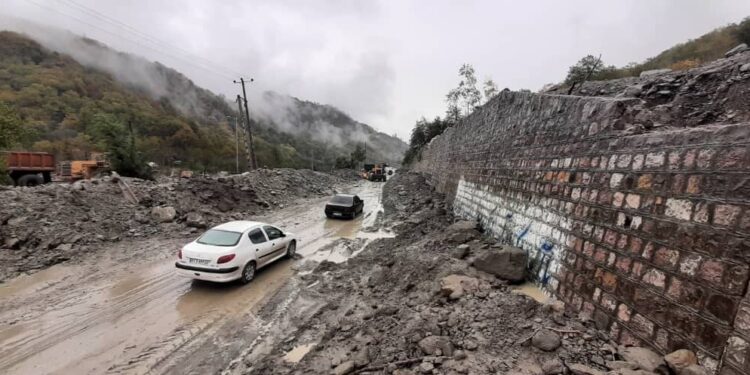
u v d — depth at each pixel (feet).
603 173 17.66
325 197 89.86
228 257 26.16
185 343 18.90
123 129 75.77
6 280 26.73
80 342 18.76
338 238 44.55
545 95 27.32
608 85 45.80
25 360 17.04
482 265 23.44
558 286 19.38
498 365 12.83
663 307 12.59
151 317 21.81
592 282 16.72
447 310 18.04
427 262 26.50
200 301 24.35
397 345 15.47
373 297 23.85
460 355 13.65
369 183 157.38
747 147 10.68
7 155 58.39
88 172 70.59
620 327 14.43
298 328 20.39
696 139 12.55
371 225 53.01
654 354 12.37
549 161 24.11
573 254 18.75
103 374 16.14
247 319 21.79
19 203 36.27
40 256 30.94
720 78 25.50
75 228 36.19
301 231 48.73
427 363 13.52
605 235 16.49
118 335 19.58
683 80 29.14
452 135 69.72
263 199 69.05
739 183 10.73
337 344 17.26
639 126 17.15
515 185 29.81
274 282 28.27
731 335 10.12
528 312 16.51
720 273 10.76
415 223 47.65
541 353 13.30
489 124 43.29
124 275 28.68
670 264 12.62
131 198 46.65
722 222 11.01
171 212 45.57
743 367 9.64
